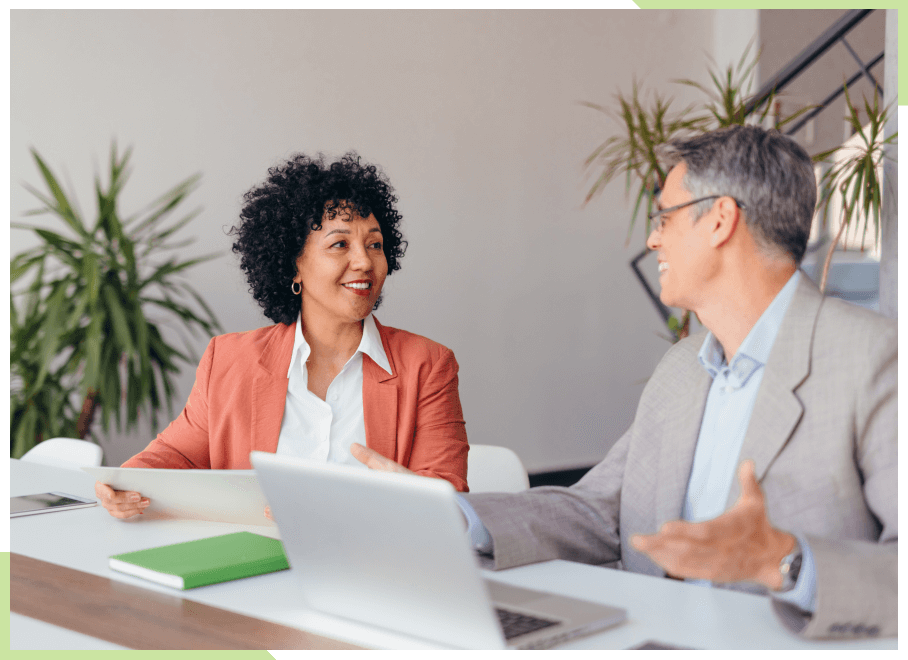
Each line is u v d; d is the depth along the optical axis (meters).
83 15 3.90
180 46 4.14
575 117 5.37
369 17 4.68
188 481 1.48
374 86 4.71
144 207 4.06
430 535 0.90
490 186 5.09
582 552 1.42
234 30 4.29
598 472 1.56
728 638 0.96
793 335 1.27
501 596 1.09
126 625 1.05
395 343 2.01
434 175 4.91
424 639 0.98
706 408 1.44
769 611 1.06
